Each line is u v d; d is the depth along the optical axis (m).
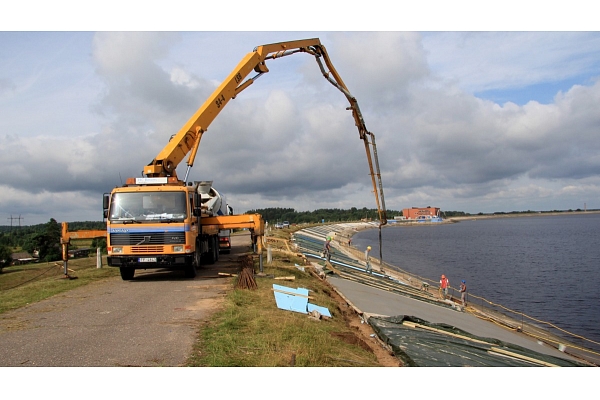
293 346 8.26
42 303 12.16
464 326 21.53
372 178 30.41
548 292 42.59
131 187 15.58
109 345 8.05
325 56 24.56
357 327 14.09
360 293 21.69
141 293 13.53
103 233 18.41
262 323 9.69
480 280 50.28
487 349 13.50
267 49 20.67
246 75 19.70
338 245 68.25
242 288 14.02
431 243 111.06
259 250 17.94
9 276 32.12
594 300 38.66
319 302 14.50
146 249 15.13
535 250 86.19
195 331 8.90
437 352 11.62
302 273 20.94
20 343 8.24
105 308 11.35
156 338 8.45
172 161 17.06
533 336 24.81
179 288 14.33
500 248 92.44
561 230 165.38
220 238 27.61
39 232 64.19
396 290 27.17
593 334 28.30
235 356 7.47
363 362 8.81
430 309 23.45
